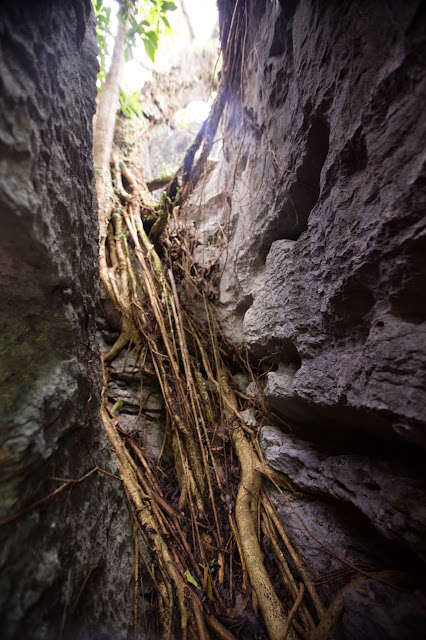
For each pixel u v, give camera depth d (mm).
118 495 1751
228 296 3199
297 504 2102
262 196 2379
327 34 1398
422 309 1109
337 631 1394
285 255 2002
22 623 830
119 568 1493
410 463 1417
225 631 1612
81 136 1438
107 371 3164
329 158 1436
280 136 2039
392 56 1031
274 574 1889
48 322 1246
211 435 2668
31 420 1012
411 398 1025
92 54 1715
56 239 1087
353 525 1807
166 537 1992
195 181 3779
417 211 986
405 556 1521
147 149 5355
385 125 1096
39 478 1059
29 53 869
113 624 1273
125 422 2908
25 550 926
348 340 1466
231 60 2867
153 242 3971
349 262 1311
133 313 3324
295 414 2168
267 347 2395
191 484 2350
